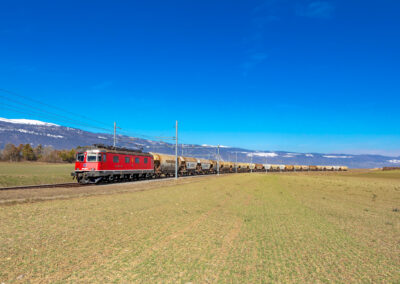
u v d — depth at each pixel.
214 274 7.04
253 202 22.66
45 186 29.83
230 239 10.61
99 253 8.38
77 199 20.23
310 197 28.39
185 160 68.62
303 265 7.98
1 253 8.02
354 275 7.33
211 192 29.91
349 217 16.91
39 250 8.45
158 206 18.48
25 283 6.15
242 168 117.25
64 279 6.43
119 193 25.62
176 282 6.45
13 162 123.69
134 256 8.22
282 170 147.50
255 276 7.02
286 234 11.77
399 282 6.93
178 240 10.18
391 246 10.46
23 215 13.45
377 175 113.81
